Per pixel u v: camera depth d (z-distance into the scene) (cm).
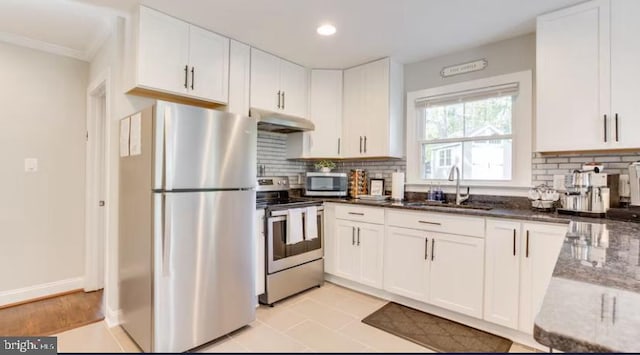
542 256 209
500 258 227
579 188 219
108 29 256
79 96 314
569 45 224
